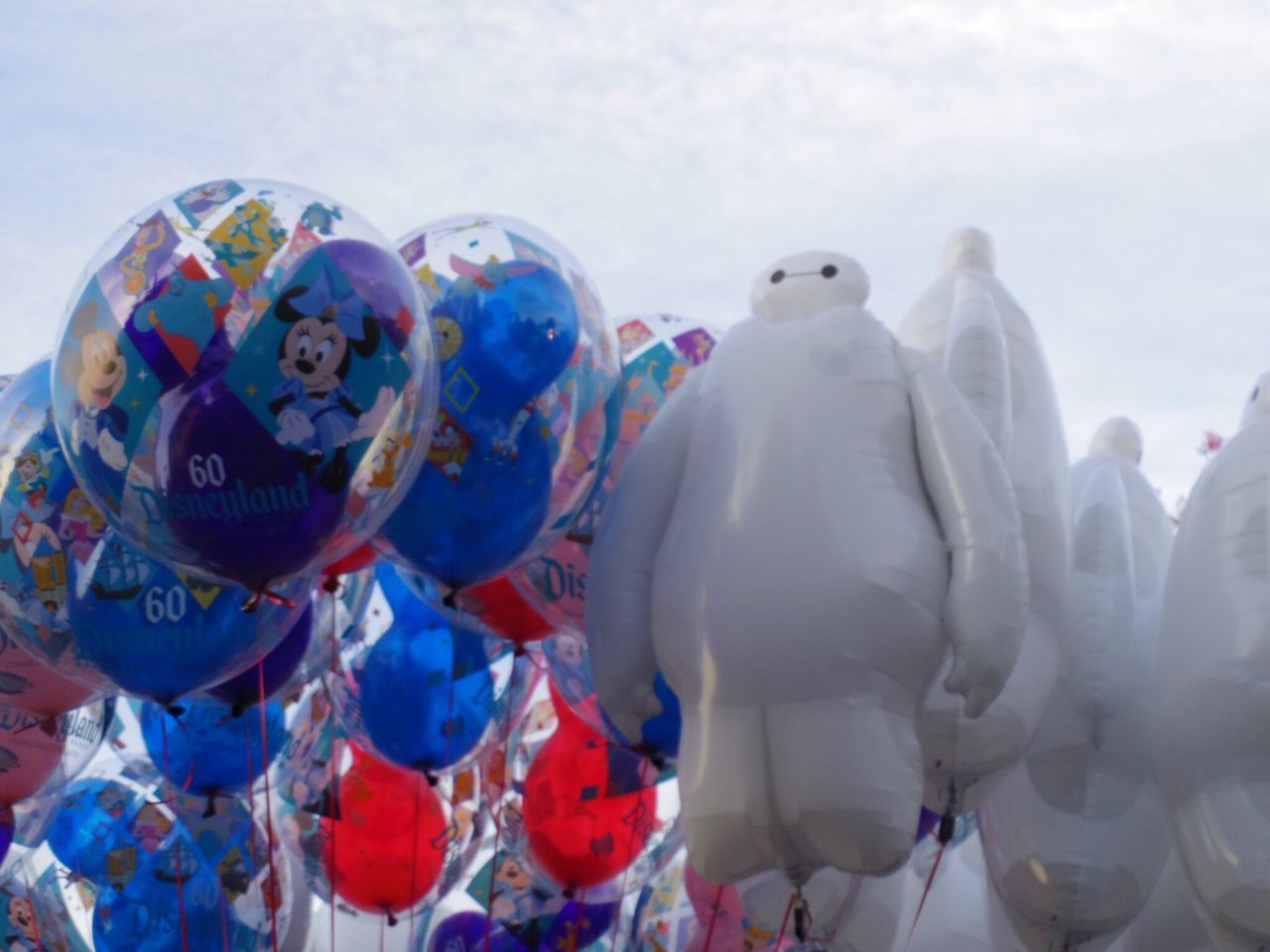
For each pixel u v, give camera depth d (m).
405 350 3.33
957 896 5.18
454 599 3.91
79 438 3.23
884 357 3.75
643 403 4.26
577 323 3.76
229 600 3.60
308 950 5.71
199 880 4.73
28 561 3.59
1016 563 3.49
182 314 3.17
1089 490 4.42
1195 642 3.67
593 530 4.10
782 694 3.41
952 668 3.47
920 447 3.63
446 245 3.82
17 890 4.82
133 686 3.67
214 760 4.61
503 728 4.80
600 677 3.78
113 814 4.80
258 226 3.28
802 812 3.43
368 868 4.85
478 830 5.16
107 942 4.65
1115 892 3.94
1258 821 3.52
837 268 4.03
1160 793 4.00
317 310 3.21
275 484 3.20
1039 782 4.00
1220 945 3.78
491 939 5.33
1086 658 4.01
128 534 3.31
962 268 4.57
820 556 3.41
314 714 4.96
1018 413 4.08
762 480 3.53
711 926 4.59
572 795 4.77
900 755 3.44
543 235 3.97
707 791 3.51
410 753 4.52
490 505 3.67
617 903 5.30
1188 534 3.86
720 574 3.48
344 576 4.57
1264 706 3.52
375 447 3.30
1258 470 3.78
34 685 4.04
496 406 3.63
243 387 3.15
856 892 4.69
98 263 3.33
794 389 3.65
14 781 4.31
